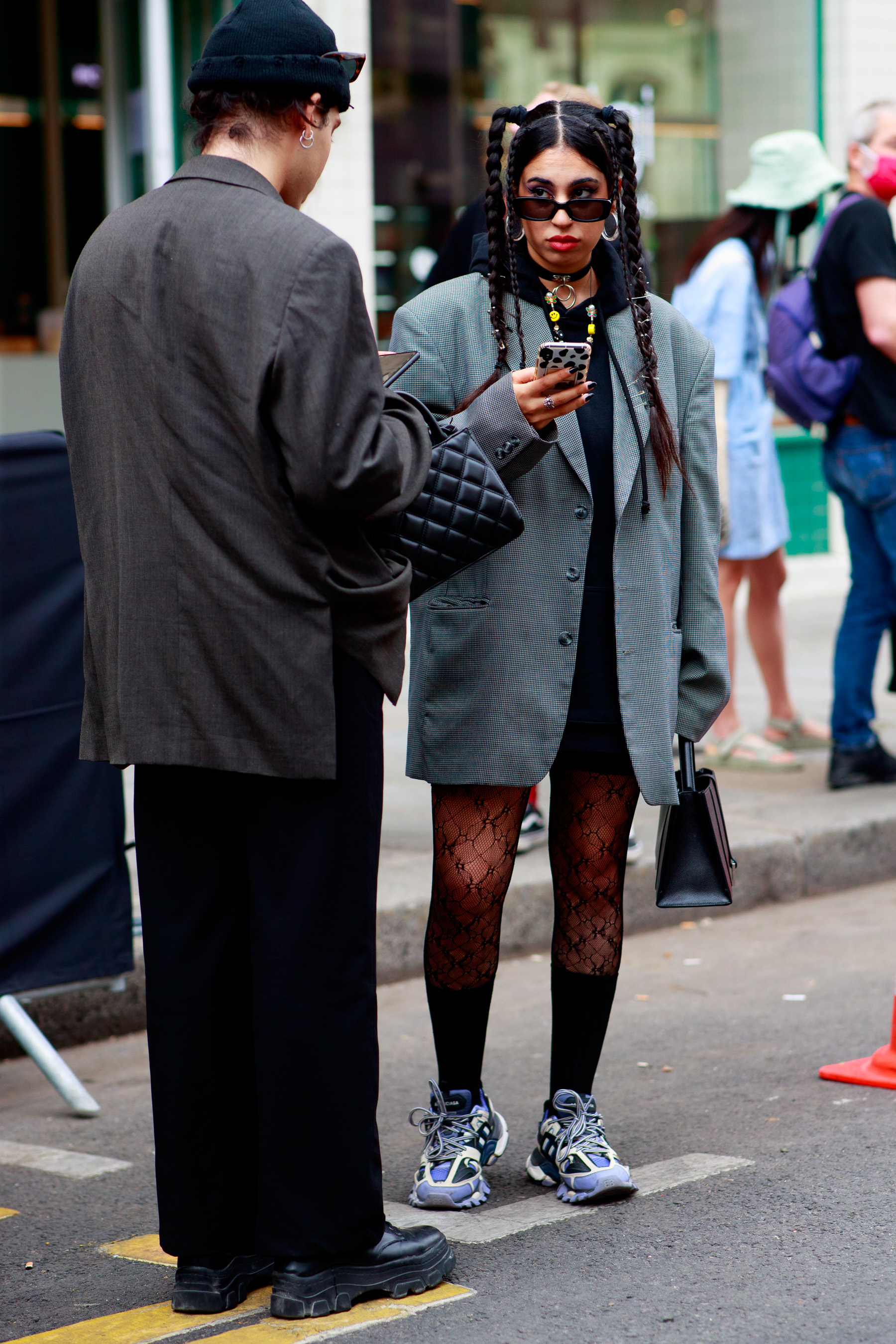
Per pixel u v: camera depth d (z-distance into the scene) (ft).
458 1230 13.67
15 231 52.70
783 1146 15.38
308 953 11.54
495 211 13.96
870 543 27.43
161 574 11.28
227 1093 12.04
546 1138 14.56
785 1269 12.62
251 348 10.77
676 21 47.03
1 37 50.90
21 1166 16.01
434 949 14.32
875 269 26.18
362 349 10.96
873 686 31.01
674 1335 11.55
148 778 11.83
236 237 10.95
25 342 53.06
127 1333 11.91
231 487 11.07
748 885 24.67
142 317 11.18
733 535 28.53
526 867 23.56
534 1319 11.87
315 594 11.18
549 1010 20.33
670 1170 14.84
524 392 12.68
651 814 26.35
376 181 42.63
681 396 14.21
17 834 17.39
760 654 30.50
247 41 11.33
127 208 11.66
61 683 17.62
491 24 44.24
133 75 45.39
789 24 48.14
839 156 48.32
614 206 13.65
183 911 11.85
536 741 13.66
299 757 11.27
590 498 13.62
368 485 10.90
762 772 29.32
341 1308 11.99
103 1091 18.12
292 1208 11.74
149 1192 15.26
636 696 13.69
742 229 28.17
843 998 20.22
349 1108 11.74
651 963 22.22
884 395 26.61
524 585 13.67
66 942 17.81
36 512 17.31
